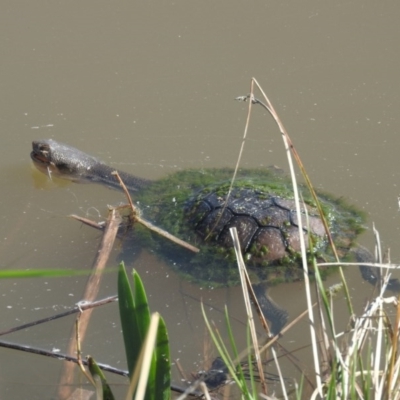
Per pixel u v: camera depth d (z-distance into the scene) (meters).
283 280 6.83
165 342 3.61
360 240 7.57
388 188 8.51
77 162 9.15
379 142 9.41
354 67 11.26
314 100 10.42
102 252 6.53
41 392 5.61
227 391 5.37
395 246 7.50
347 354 4.04
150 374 3.63
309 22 12.63
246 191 7.52
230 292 7.02
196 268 7.04
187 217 7.58
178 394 5.25
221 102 10.49
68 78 11.06
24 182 9.17
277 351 5.92
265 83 10.88
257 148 9.44
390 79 10.90
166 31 12.43
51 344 6.24
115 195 8.98
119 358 6.06
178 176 8.67
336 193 8.44
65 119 10.10
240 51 11.80
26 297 6.98
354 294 6.82
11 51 11.70
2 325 6.52
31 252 7.76
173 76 11.14
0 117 10.13
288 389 5.35
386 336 4.11
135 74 11.19
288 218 7.14
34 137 9.75
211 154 9.38
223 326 6.56
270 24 12.62
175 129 9.93
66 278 7.33
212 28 12.54
